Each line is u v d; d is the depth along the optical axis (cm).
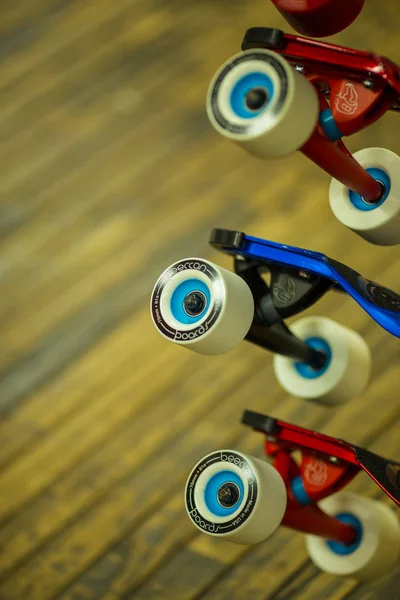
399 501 102
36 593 143
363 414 145
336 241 163
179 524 144
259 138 90
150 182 187
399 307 101
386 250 157
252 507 100
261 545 139
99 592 141
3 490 152
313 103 91
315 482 109
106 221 183
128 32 214
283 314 105
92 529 146
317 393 119
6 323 174
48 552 146
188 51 205
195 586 139
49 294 175
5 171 197
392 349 148
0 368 167
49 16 223
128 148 193
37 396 162
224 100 91
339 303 154
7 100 210
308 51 94
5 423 160
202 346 98
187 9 212
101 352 165
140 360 161
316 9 95
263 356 154
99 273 176
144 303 169
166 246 176
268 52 90
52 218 187
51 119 203
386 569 122
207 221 177
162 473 148
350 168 99
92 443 153
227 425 150
